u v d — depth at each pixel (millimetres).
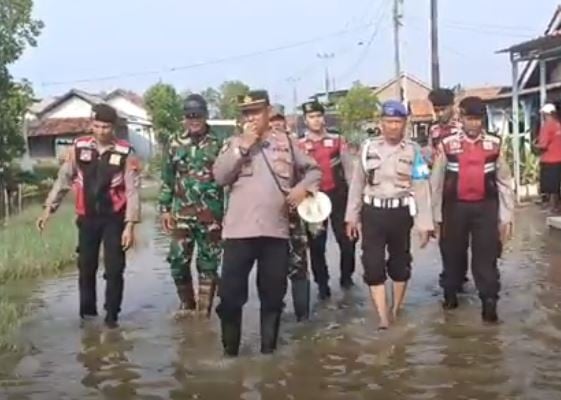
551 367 6449
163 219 8781
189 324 8289
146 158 61688
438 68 35250
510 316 8164
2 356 7230
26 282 11219
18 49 33156
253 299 9352
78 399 6027
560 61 23906
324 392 6020
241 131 6898
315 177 7176
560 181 17672
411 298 9188
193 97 8547
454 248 8398
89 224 8500
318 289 9547
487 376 6277
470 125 8078
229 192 7090
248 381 6332
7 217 22547
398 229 7996
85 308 8734
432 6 35156
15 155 34188
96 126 8383
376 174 7930
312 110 9555
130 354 7215
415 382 6191
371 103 57375
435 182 8281
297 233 8250
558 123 17719
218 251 8609
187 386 6250
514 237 13734
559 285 9539
